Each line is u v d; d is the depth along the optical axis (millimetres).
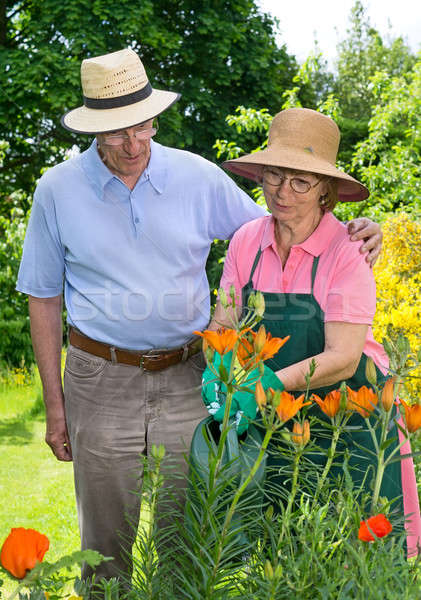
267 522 1356
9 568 1005
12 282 10250
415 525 1918
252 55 13234
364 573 1102
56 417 2574
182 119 12523
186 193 2338
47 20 11109
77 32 11039
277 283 1966
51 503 4512
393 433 1870
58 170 2352
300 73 8812
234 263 2078
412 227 4684
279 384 1620
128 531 2441
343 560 1260
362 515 1303
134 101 2205
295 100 8734
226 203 2404
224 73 12906
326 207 1962
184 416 2406
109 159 2227
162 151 2352
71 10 10969
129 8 11023
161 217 2297
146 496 1511
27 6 12750
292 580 1219
